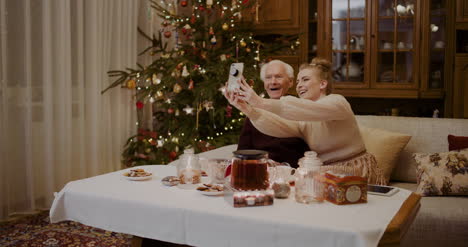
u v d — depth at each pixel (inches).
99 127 138.8
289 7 185.5
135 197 53.2
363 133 101.4
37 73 120.6
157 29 161.9
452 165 87.7
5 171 113.0
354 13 180.2
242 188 49.9
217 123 149.8
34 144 121.4
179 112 150.4
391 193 54.9
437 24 174.2
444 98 176.6
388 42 177.8
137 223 52.2
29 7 114.9
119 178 63.4
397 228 43.8
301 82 84.2
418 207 54.5
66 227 108.9
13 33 114.3
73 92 131.3
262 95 132.9
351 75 182.4
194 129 141.6
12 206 117.5
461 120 99.2
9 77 114.7
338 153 82.0
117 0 142.4
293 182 58.8
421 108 189.6
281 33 188.1
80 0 128.8
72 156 132.0
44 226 109.5
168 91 144.7
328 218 45.4
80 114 131.0
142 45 156.9
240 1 150.0
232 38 147.7
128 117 149.6
